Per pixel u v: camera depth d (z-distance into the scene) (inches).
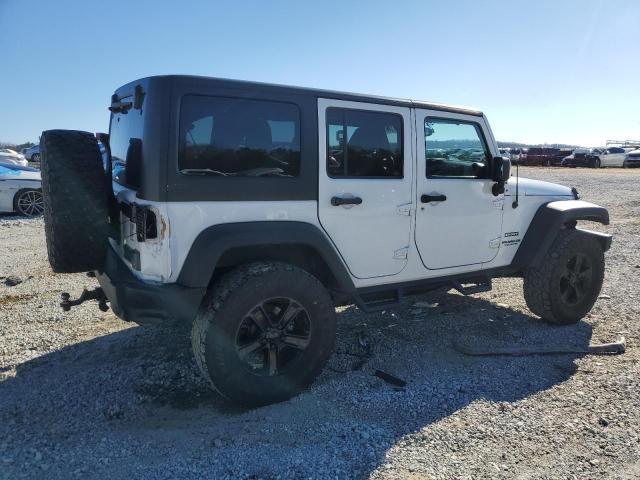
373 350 170.1
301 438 117.7
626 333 185.3
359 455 111.2
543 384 145.8
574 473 106.1
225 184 126.2
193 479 102.5
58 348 168.6
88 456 109.7
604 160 1346.0
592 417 127.3
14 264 287.6
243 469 105.7
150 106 120.6
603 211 203.8
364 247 151.5
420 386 143.6
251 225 129.6
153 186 120.0
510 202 185.0
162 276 122.6
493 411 130.2
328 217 142.9
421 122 160.9
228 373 126.1
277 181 133.6
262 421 125.1
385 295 163.5
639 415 127.7
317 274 151.6
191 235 123.3
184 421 125.3
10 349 167.3
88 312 204.8
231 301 125.2
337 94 143.7
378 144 152.3
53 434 118.0
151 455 110.5
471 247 176.7
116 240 148.0
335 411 130.1
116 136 161.9
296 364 136.3
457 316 204.4
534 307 193.3
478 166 177.6
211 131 125.2
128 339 175.0
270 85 132.8
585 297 196.7
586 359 163.0
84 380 144.9
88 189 133.3
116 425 122.8
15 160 800.9
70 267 136.6
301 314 137.9
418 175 160.2
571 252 188.9
